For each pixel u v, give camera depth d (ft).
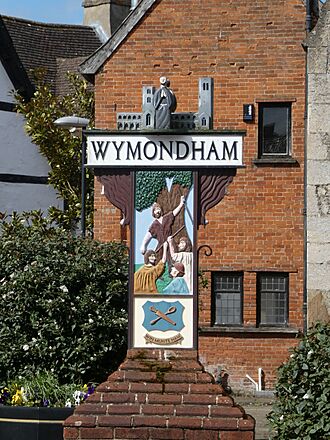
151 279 29.91
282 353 65.36
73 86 84.64
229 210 66.33
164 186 30.12
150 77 66.95
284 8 66.18
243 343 65.57
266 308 66.23
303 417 30.73
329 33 46.62
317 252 42.57
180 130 30.01
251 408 58.85
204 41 66.64
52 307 40.52
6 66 81.61
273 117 66.69
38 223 73.31
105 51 67.36
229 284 66.49
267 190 66.13
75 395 36.01
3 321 40.93
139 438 28.73
